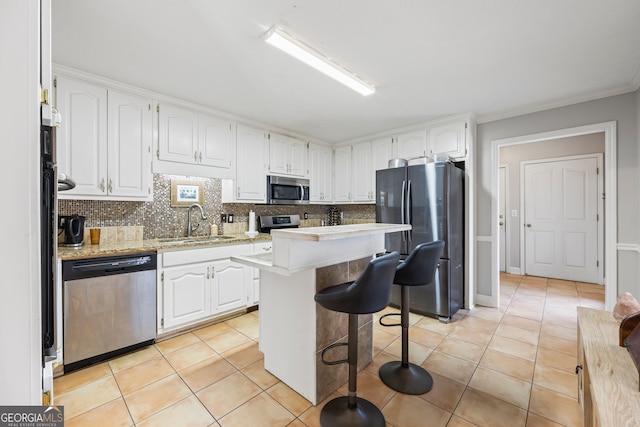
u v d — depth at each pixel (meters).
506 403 1.69
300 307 1.76
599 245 4.30
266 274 2.02
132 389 1.83
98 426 1.51
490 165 3.32
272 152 3.71
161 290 2.44
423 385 1.82
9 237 0.67
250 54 2.00
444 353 2.27
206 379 1.94
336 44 1.89
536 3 1.51
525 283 4.39
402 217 3.18
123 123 2.47
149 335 2.37
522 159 4.95
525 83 2.46
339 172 4.54
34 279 0.70
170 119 2.76
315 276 1.67
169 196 3.05
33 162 0.69
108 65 2.15
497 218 3.30
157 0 1.48
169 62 2.11
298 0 1.49
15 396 0.69
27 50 0.68
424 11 1.58
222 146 3.17
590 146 4.36
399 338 2.55
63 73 2.18
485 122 3.35
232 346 2.41
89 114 2.30
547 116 2.96
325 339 1.75
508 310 3.25
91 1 1.48
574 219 4.49
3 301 0.67
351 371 1.55
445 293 2.91
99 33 1.76
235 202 3.38
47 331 0.88
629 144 2.56
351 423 1.49
